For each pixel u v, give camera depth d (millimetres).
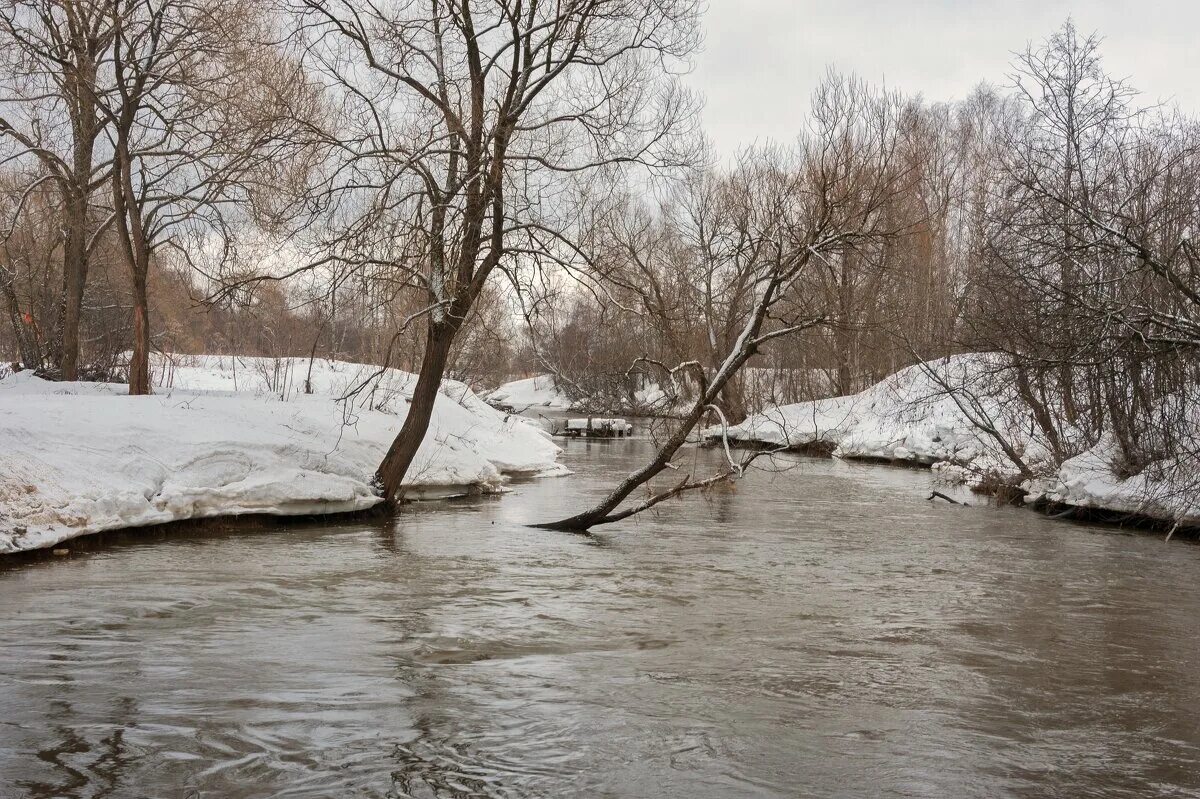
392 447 17531
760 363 49531
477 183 15461
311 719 6859
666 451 16359
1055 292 17938
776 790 5953
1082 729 7285
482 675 8133
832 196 16203
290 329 27766
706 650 9250
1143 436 19141
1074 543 16891
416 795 5676
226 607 10156
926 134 43562
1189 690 8336
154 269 31078
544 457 28172
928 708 7680
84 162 24828
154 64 21000
